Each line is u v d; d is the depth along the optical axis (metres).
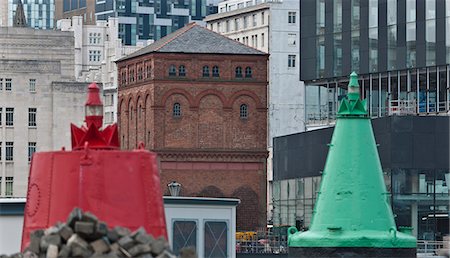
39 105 196.12
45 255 20.84
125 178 21.69
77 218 20.70
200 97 152.00
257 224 151.62
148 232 21.55
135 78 157.25
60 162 21.83
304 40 132.25
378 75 125.81
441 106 119.88
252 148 152.25
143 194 21.69
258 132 152.50
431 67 120.94
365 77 127.12
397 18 123.62
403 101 121.75
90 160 21.69
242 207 151.62
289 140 119.12
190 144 151.88
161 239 21.08
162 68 152.00
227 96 152.12
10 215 37.19
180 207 47.62
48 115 196.38
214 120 152.25
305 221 115.56
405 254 32.41
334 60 129.50
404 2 122.94
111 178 21.67
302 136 116.12
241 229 151.00
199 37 154.38
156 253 20.84
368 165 32.88
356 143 33.00
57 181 21.81
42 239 20.98
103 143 22.09
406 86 123.25
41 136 196.12
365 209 32.56
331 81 130.38
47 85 196.38
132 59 158.50
